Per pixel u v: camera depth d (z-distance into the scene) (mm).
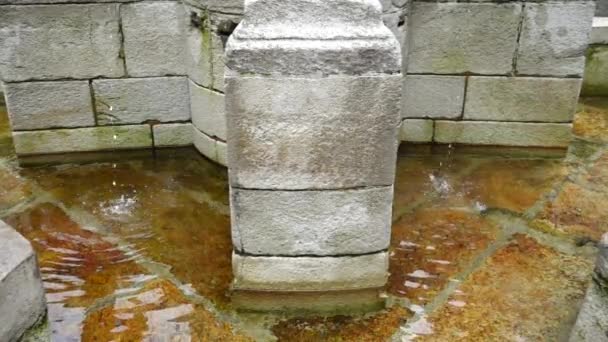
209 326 2607
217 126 3682
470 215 3396
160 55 3701
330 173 2393
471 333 2578
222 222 3328
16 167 3871
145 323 2613
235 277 2641
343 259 2590
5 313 1997
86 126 3842
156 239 3188
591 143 4203
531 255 3062
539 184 3709
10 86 3641
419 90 3869
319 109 2273
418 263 3006
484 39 3703
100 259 3025
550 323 2631
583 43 3676
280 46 2188
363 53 2195
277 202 2451
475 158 4020
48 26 3514
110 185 3682
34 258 2109
